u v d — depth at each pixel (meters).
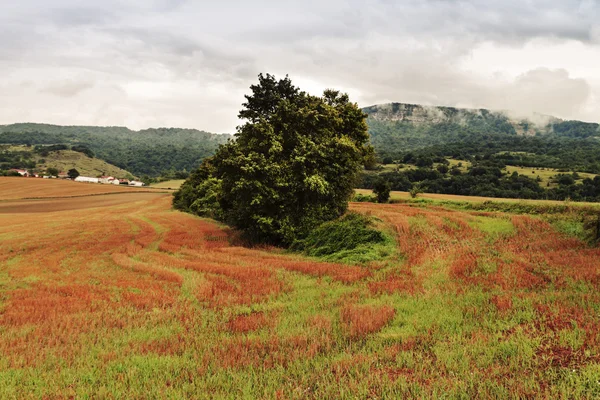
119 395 5.86
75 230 36.38
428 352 7.08
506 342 7.03
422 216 29.03
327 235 22.33
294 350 7.25
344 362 6.64
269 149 26.30
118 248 26.08
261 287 13.19
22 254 23.77
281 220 25.27
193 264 18.09
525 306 9.31
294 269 16.53
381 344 7.57
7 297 13.23
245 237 28.20
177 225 40.66
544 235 21.50
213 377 6.25
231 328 9.09
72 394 6.02
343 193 28.84
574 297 9.81
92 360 7.34
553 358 6.40
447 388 5.54
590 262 14.24
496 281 12.23
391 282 12.74
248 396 5.52
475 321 8.55
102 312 10.80
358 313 9.34
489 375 5.85
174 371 6.72
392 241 19.95
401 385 5.63
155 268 17.75
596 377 5.44
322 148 26.52
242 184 25.03
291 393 5.72
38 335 8.97
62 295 13.44
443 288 11.80
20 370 6.93
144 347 7.99
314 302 11.03
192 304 11.56
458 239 20.66
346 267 16.11
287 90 35.53
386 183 56.81
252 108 35.78
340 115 32.00
